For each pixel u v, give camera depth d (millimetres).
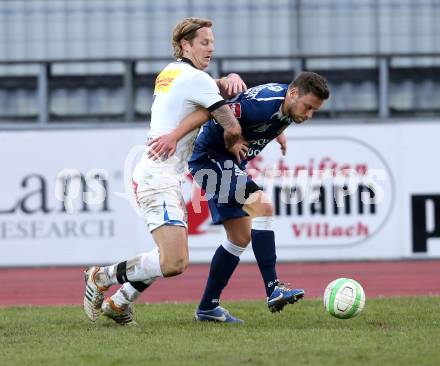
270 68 49688
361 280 37562
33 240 43500
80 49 53000
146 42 53125
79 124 43438
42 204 43406
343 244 43562
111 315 22875
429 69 47531
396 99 47781
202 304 24000
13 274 41344
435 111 47719
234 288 35125
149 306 27875
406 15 53062
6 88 49250
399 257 43750
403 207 43656
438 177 43625
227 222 23641
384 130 43500
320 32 53031
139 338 20688
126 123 43531
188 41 22234
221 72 45031
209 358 18062
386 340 19953
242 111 22406
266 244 22781
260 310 26312
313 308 26328
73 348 19516
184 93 21672
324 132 43250
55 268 43250
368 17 53000
